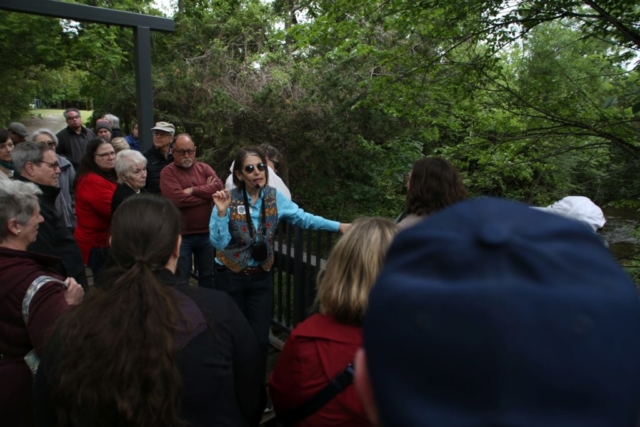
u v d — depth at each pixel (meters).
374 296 0.46
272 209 2.68
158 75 9.86
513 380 0.37
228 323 1.36
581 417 0.37
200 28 10.68
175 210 1.45
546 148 4.84
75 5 4.72
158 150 4.20
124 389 1.11
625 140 4.15
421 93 5.48
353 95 8.22
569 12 4.12
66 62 12.71
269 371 3.09
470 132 5.77
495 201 0.48
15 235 1.78
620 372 0.38
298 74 9.11
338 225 2.94
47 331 1.45
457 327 0.39
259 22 10.73
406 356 0.41
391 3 4.86
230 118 8.57
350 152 8.38
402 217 2.44
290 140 8.83
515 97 4.68
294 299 3.15
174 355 1.18
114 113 11.60
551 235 0.43
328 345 1.42
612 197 4.40
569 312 0.38
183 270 3.49
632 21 3.81
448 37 4.85
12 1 4.36
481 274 0.41
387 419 0.42
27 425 1.69
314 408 1.43
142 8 13.16
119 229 1.35
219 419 1.30
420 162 2.33
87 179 3.11
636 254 4.47
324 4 5.36
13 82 13.57
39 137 4.17
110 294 1.22
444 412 0.38
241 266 2.64
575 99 4.40
